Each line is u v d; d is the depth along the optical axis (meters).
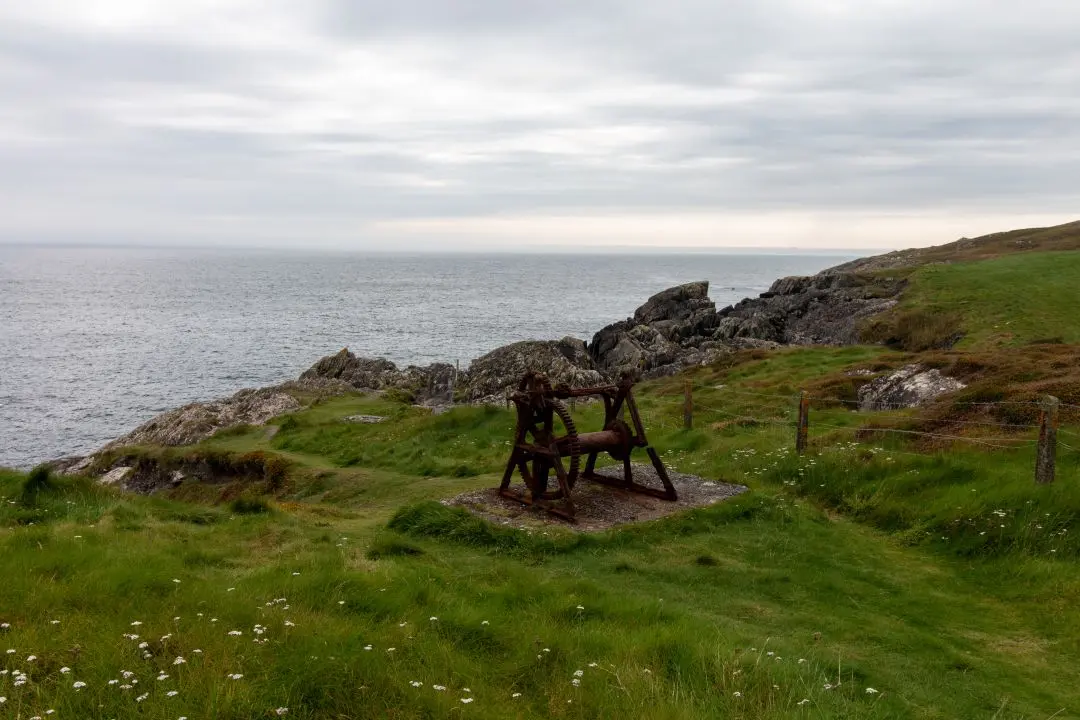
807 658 7.71
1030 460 14.54
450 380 46.69
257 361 74.44
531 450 13.73
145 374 66.81
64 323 107.75
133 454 28.59
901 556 11.87
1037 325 40.09
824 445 18.02
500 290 198.25
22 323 106.88
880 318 49.62
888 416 20.72
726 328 62.16
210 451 26.23
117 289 187.38
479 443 23.08
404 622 7.25
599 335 64.44
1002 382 20.36
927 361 25.17
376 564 9.69
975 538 11.80
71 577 7.95
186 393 59.00
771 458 16.86
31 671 5.65
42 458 40.84
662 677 6.63
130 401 55.91
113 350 80.75
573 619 8.23
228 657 6.04
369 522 13.76
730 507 13.45
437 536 12.10
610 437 14.13
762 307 69.38
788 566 11.20
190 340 89.88
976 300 47.44
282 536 11.66
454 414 26.61
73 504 14.09
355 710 5.51
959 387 22.53
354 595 8.02
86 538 10.02
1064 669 7.94
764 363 40.88
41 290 178.38
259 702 5.41
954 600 10.01
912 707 6.80
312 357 77.25
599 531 12.32
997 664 8.02
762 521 13.18
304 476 22.03
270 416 36.97
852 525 13.52
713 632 7.89
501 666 6.68
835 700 6.56
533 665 6.67
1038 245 92.44
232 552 10.61
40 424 48.56
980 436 16.62
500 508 13.64
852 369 31.88
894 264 103.06
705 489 14.73
